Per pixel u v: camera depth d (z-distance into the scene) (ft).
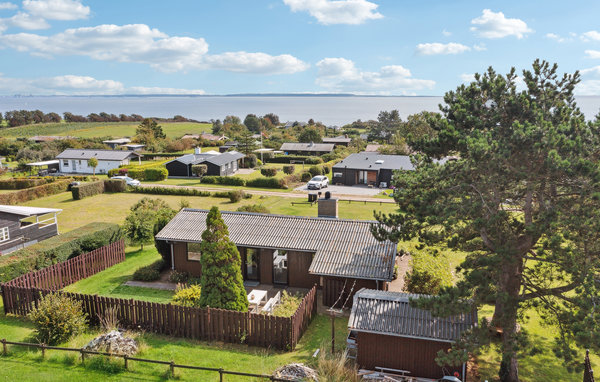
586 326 37.78
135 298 71.36
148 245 104.47
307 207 153.38
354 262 67.97
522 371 51.13
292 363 46.39
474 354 54.03
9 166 284.20
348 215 139.33
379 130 487.20
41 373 45.16
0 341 49.24
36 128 593.42
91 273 82.28
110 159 249.14
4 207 100.42
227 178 209.05
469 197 49.90
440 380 46.03
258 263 78.18
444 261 69.82
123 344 50.42
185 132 596.70
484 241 51.29
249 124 608.60
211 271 56.65
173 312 56.59
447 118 57.88
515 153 45.78
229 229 79.41
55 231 113.39
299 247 72.90
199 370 47.19
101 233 90.38
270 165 293.43
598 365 52.31
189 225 82.74
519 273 51.03
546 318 51.75
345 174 211.41
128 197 175.63
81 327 55.42
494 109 54.60
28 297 62.49
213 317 55.36
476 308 45.68
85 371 45.91
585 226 42.88
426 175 54.34
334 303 67.72
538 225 42.91
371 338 48.73
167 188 182.70
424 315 48.37
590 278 40.81
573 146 43.65
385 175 204.44
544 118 51.52
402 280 79.15
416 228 52.16
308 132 408.67
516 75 54.75
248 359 50.80
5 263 70.95
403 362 48.24
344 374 45.88
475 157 45.42
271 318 53.47
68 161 256.52
